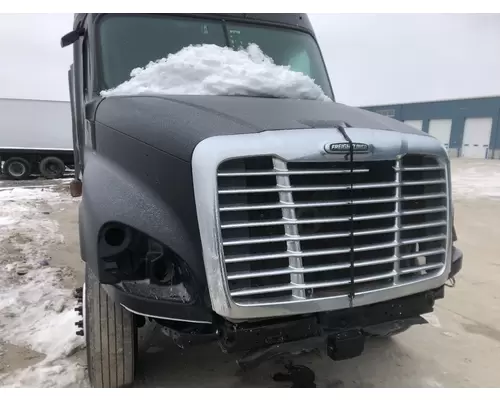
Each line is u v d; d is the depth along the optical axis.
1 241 6.77
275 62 3.91
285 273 2.28
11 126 16.25
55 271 5.39
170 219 2.34
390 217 2.52
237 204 2.22
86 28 3.74
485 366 3.42
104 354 2.76
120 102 3.05
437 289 2.81
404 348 3.68
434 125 37.97
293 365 3.37
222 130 2.31
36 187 14.37
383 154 2.45
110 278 2.39
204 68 3.37
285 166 2.24
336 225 2.38
